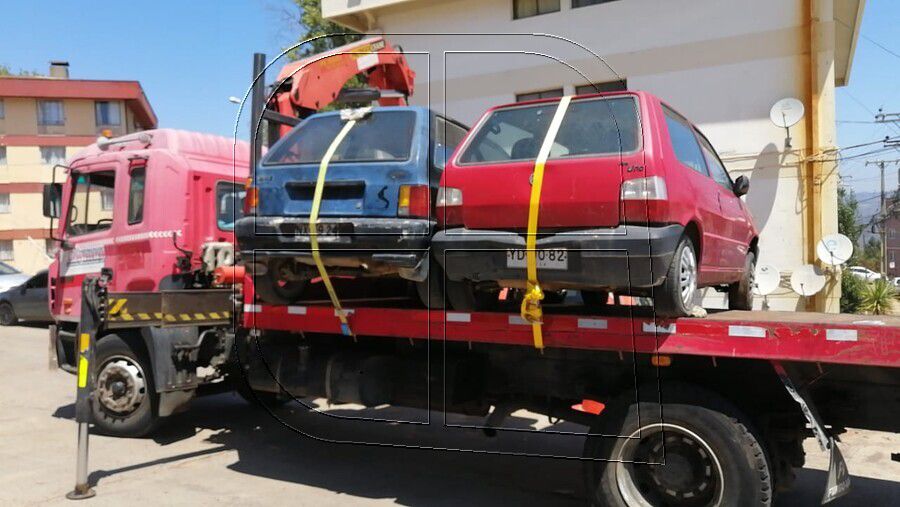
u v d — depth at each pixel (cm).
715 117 1259
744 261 579
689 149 483
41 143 3447
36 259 3422
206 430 702
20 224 3422
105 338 661
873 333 354
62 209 762
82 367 503
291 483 539
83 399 501
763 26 1214
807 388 399
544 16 1429
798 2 1187
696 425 397
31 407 799
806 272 1145
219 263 695
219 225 739
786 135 1193
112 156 720
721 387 418
